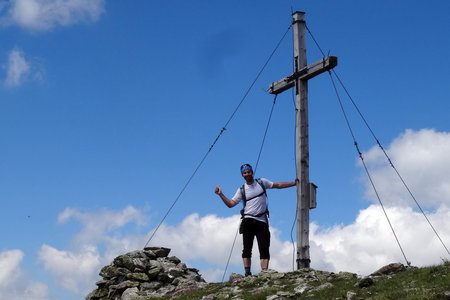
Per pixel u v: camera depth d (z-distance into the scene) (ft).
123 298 66.33
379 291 48.42
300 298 50.78
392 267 55.93
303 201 68.03
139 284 68.85
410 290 45.75
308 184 68.54
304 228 67.51
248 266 63.10
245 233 63.16
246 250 63.26
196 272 74.08
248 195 63.26
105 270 72.08
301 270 61.21
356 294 48.32
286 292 52.49
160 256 74.95
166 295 64.08
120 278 70.59
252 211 62.75
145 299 63.67
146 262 71.10
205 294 59.21
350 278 56.03
